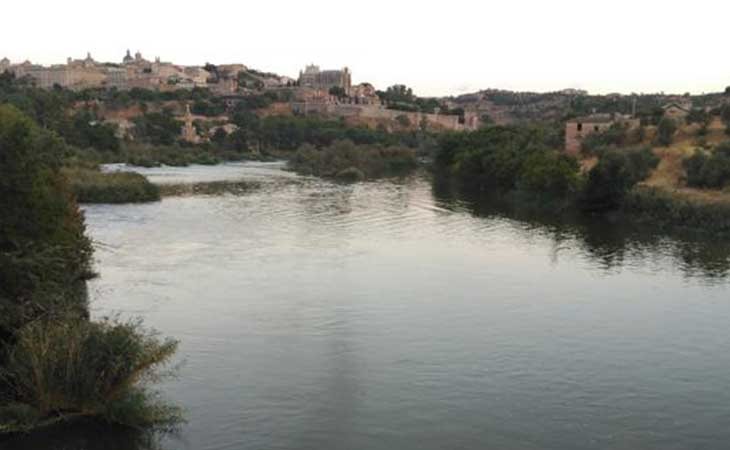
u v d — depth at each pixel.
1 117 38.44
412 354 34.44
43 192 33.44
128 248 58.09
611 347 36.06
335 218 77.31
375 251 59.16
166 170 146.38
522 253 59.56
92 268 49.41
